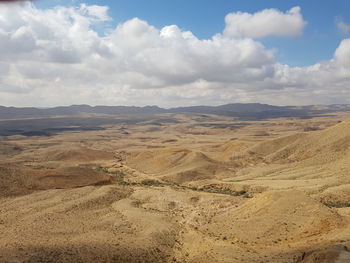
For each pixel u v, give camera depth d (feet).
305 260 116.88
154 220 202.69
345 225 169.58
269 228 174.19
